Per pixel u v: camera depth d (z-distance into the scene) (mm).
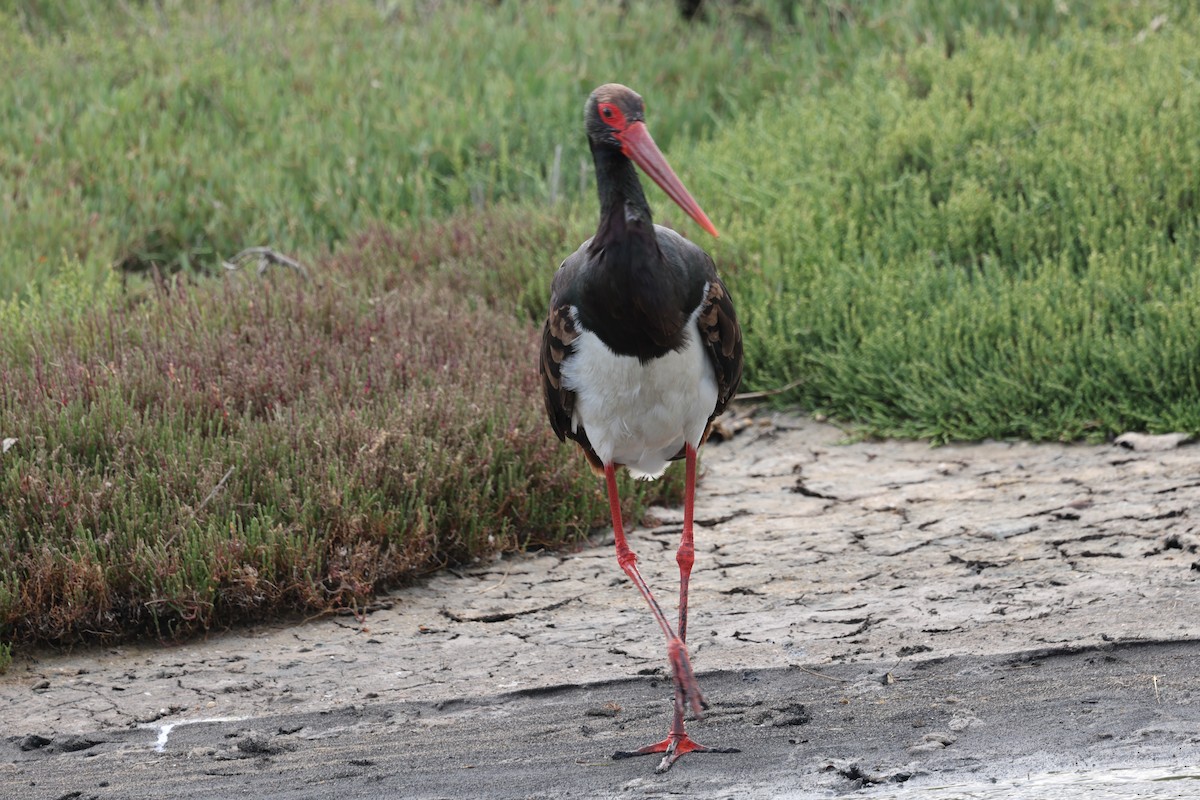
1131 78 16625
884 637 8375
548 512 10773
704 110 19703
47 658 8883
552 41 21328
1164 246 13297
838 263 14336
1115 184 14336
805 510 11047
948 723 7062
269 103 19516
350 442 10500
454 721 7691
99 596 8930
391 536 9875
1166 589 8547
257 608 9359
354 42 21703
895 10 20703
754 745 7066
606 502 10891
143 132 18172
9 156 17578
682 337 7965
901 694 7523
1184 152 14391
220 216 16828
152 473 9812
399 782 6848
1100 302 12680
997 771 6398
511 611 9422
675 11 22594
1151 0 19484
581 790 6637
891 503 10969
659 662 8375
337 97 19734
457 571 10211
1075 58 18094
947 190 15383
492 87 19625
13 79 19969
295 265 14711
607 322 7875
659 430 8273
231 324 12500
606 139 7926
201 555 9227
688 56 21172
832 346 13500
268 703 8078
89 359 11484
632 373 7988
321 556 9570
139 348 11703
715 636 8695
